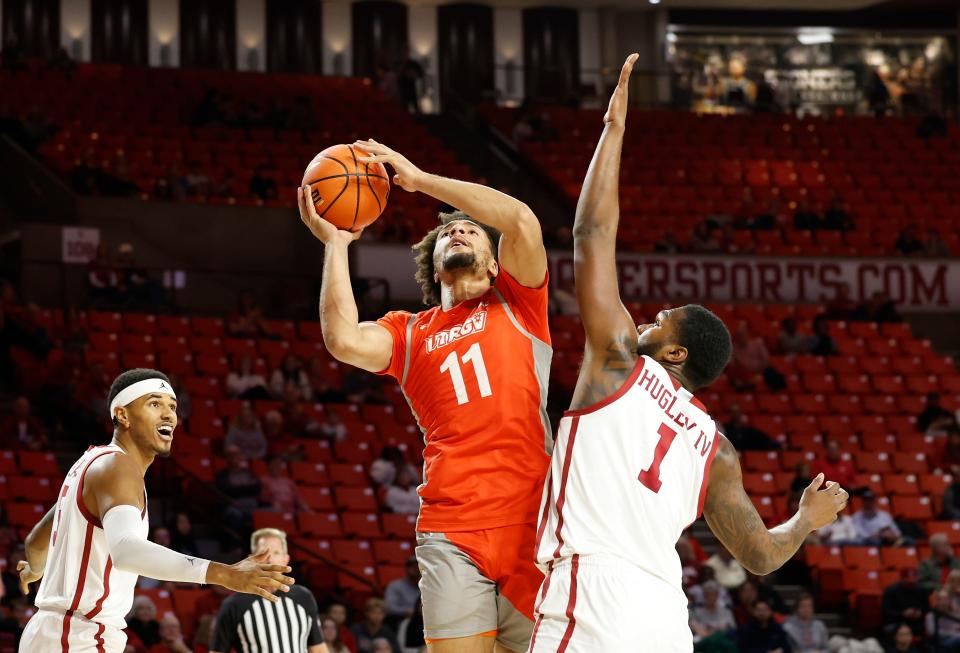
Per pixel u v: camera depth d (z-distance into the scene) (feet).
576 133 92.84
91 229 66.90
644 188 84.43
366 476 52.54
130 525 15.33
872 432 63.21
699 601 44.50
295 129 86.17
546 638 12.97
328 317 14.58
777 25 106.73
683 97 103.71
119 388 16.71
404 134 88.84
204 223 73.31
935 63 107.96
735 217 82.53
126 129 81.25
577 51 105.40
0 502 44.14
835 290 78.48
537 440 14.78
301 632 23.75
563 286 73.51
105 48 98.17
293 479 51.26
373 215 14.96
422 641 39.63
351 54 102.73
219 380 57.36
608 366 13.48
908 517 56.24
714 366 14.05
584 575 12.91
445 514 14.51
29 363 53.93
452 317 15.20
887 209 86.58
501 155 90.53
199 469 49.24
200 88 91.04
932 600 45.21
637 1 103.81
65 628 16.06
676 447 13.32
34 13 96.63
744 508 13.62
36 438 48.14
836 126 97.09
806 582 51.98
